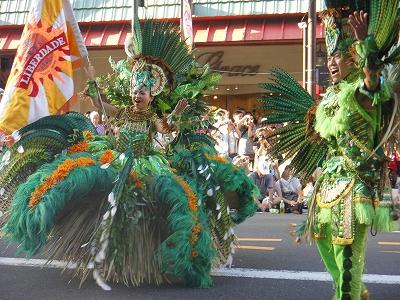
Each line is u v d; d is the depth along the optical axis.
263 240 7.20
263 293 4.71
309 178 4.31
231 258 5.30
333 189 3.77
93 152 4.97
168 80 5.39
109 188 4.72
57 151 4.98
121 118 5.24
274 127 4.84
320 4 16.97
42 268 5.41
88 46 18.05
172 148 5.31
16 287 4.81
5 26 18.80
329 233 3.86
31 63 6.07
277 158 4.34
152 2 18.09
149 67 5.27
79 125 5.12
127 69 5.54
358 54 3.55
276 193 11.00
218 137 11.66
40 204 4.36
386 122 3.73
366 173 3.71
